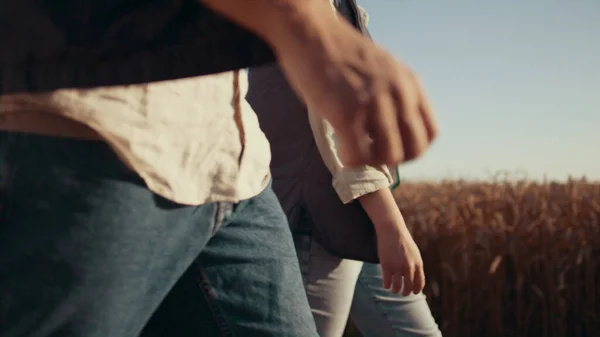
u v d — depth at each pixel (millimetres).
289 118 1575
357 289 1729
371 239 1523
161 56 631
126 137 690
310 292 1586
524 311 4574
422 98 498
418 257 1462
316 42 492
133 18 617
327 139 1428
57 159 659
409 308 1713
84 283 676
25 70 617
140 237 724
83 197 668
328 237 1531
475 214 4824
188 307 949
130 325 776
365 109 464
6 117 660
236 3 522
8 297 657
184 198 771
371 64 482
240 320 948
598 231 4398
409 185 7863
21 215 651
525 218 4621
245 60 620
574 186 5508
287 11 502
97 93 667
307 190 1541
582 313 4484
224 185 851
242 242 951
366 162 479
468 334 4648
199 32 623
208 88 801
